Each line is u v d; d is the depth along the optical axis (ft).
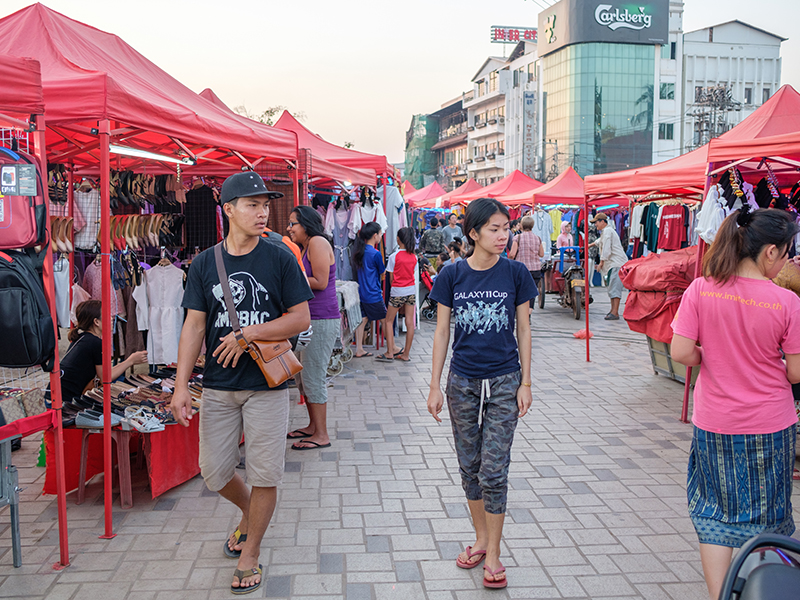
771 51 202.18
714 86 195.42
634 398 20.88
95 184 17.98
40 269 9.63
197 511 12.39
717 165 16.43
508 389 9.71
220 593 9.55
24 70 9.05
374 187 30.42
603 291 53.47
